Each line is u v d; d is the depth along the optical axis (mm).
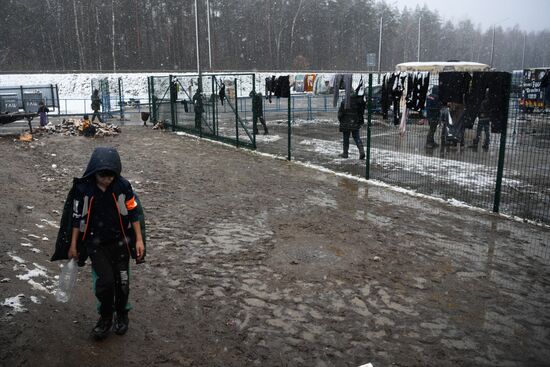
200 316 4391
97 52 70750
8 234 6180
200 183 9867
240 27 84375
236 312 4465
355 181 10000
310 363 3674
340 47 92188
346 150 12562
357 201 8445
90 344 3861
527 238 6535
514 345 3941
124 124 23188
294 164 11945
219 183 9867
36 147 14656
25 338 3865
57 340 3881
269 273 5355
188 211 7828
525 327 4230
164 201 8430
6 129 19672
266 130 17875
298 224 7145
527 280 5203
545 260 5766
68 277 3828
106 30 72312
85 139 16781
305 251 6031
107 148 3707
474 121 9055
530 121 9641
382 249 6113
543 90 9164
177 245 6227
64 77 47031
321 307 4570
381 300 4715
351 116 12062
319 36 89312
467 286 5047
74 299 4621
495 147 10414
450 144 9828
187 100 18406
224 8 82062
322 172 10938
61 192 8875
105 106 29000
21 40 68375
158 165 11859
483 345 3938
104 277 3680
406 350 3855
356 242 6371
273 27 86250
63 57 70438
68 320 4215
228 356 3756
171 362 3656
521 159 11086
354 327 4203
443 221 7289
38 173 10633
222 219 7398
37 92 29875
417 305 4617
